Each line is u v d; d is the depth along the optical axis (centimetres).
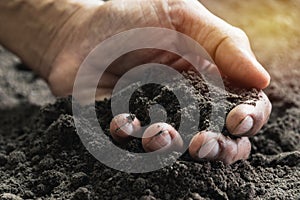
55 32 47
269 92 49
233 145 37
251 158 40
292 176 38
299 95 50
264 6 59
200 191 36
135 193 35
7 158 41
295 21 57
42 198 38
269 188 37
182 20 42
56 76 47
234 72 40
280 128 44
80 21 46
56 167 39
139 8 43
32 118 47
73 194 36
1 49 60
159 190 35
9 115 49
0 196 37
